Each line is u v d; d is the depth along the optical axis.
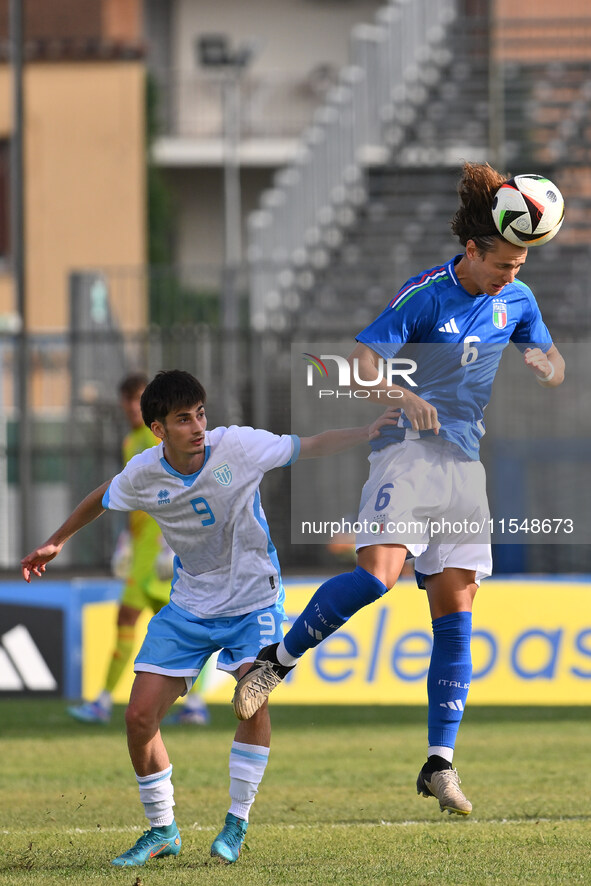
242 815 15.00
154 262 88.12
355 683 31.72
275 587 15.01
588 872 13.70
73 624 33.09
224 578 14.90
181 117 98.81
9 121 81.25
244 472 14.60
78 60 81.75
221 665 15.12
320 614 14.45
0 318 68.88
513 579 31.72
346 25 105.81
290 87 99.06
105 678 30.70
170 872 14.00
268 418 47.28
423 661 31.72
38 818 18.25
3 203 81.06
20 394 46.84
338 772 22.67
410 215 63.12
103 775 22.44
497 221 14.46
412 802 19.41
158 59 105.31
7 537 49.25
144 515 28.50
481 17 75.56
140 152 81.81
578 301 54.31
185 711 29.22
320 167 62.91
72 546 48.25
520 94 66.44
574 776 21.78
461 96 67.00
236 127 95.19
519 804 18.94
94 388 48.22
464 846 15.50
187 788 20.91
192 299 55.59
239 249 101.44
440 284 15.12
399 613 31.80
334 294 59.72
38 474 50.62
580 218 62.88
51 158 81.75
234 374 48.16
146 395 14.38
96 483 48.28
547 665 31.41
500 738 26.81
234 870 14.08
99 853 15.36
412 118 66.25
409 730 28.38
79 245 81.75
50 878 13.71
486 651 31.45
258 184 101.75
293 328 52.72
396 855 14.94
